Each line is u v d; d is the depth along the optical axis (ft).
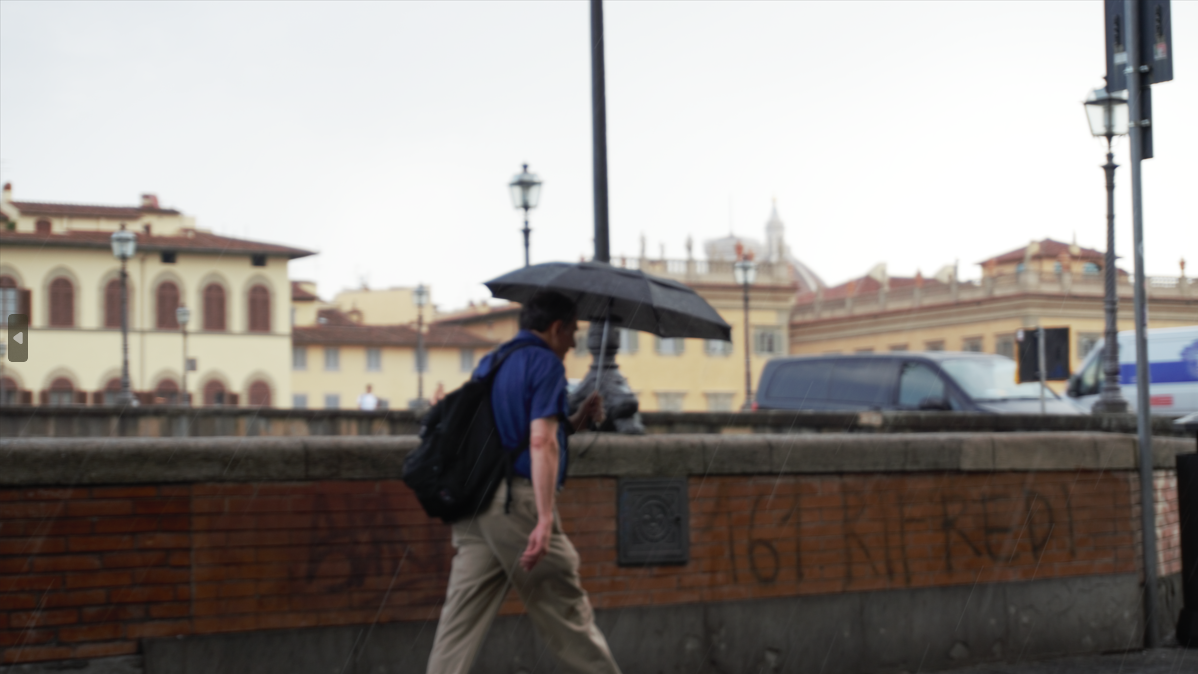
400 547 17.42
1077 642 22.40
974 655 21.27
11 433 85.61
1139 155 24.57
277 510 16.84
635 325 18.07
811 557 20.04
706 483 19.36
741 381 260.21
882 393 59.98
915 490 21.01
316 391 255.29
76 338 217.97
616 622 18.61
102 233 225.15
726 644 19.29
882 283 288.71
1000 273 239.09
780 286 266.16
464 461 14.16
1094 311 232.12
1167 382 73.56
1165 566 24.94
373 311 300.81
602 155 22.95
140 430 87.25
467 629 14.37
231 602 16.56
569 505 18.49
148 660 16.11
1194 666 21.52
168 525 16.31
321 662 16.93
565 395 14.40
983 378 57.93
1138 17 24.89
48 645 15.71
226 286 227.81
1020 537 21.97
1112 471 23.21
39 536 15.74
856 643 20.27
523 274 16.66
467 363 269.64
